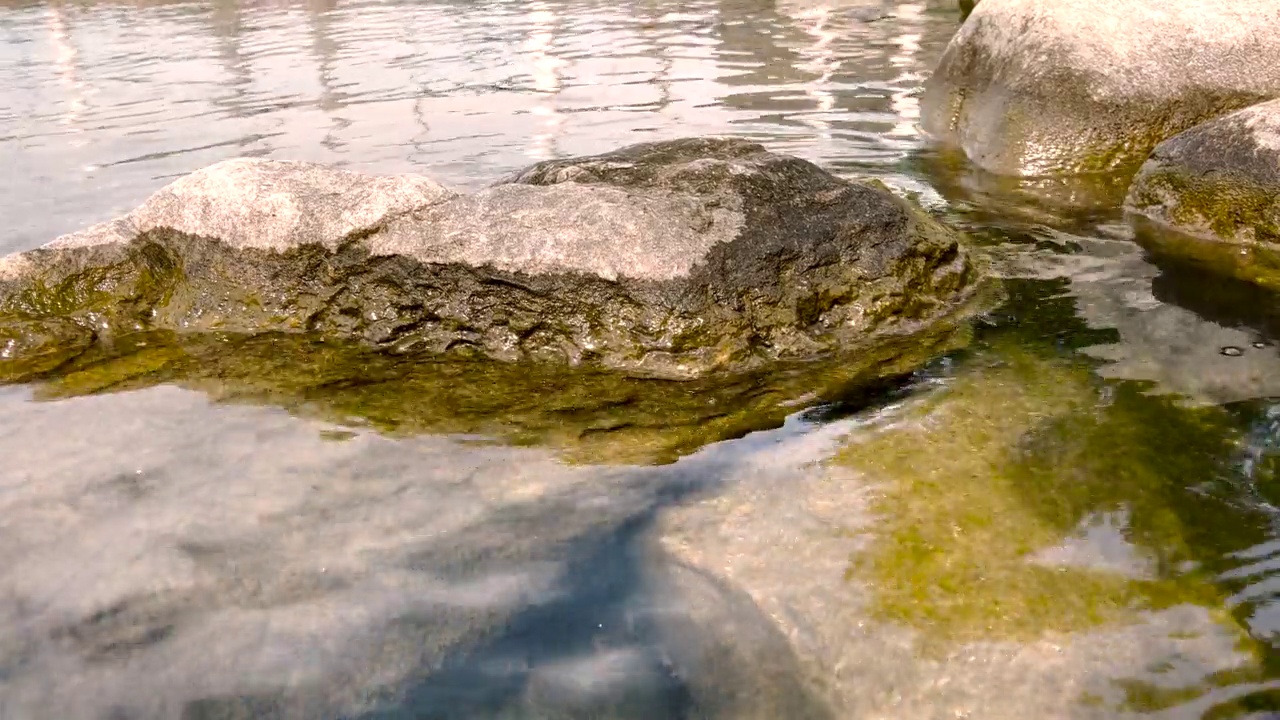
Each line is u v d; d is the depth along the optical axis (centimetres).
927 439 316
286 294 424
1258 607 236
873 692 224
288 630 241
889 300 407
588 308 389
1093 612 239
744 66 962
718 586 256
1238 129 513
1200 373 352
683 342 381
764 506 287
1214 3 660
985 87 711
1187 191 520
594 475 308
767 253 396
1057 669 225
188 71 995
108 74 993
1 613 248
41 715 216
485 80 909
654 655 233
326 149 681
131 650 235
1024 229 524
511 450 325
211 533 280
